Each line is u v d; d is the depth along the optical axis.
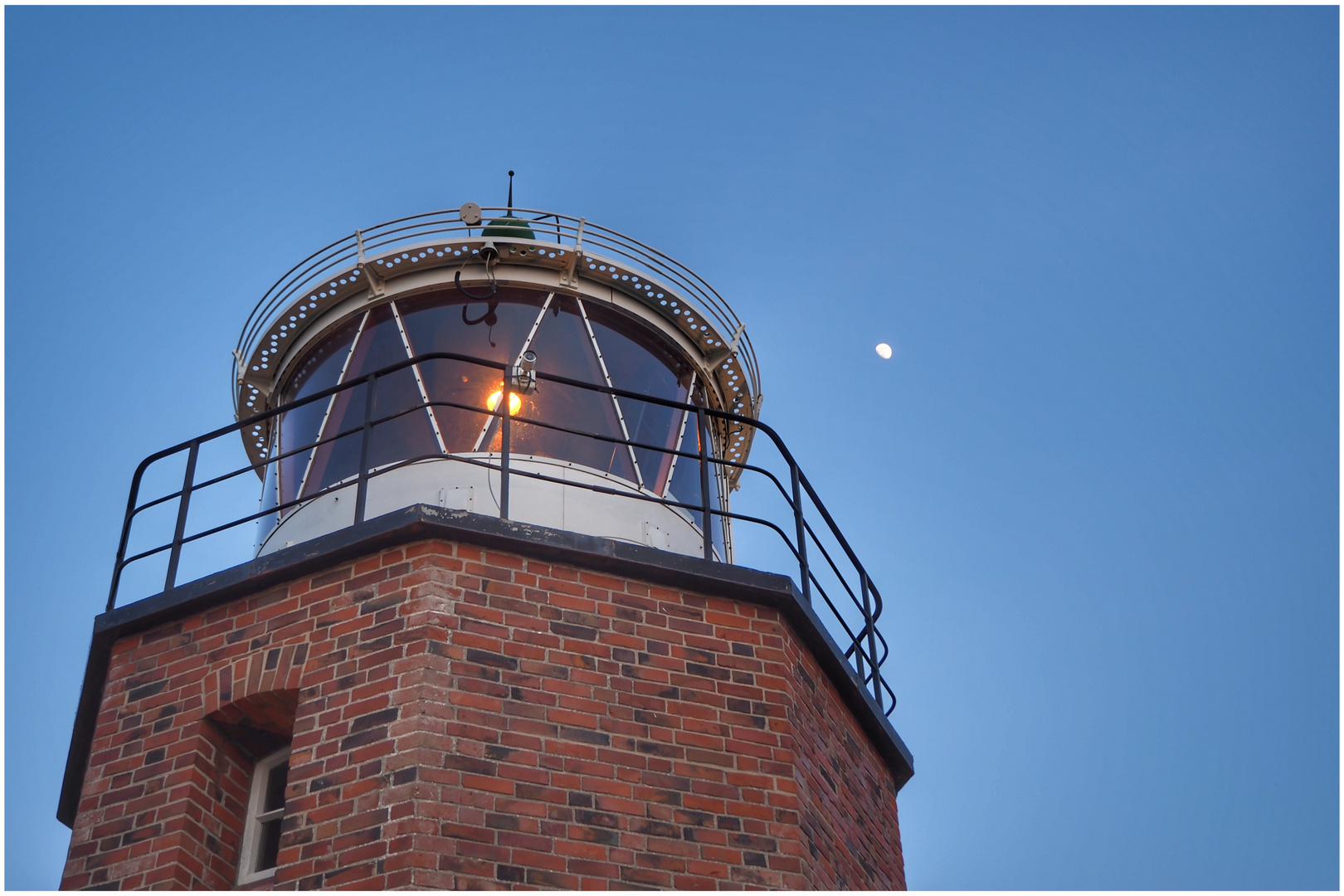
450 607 8.24
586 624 8.50
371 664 8.09
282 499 10.58
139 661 8.78
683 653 8.63
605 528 9.92
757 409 12.11
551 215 11.34
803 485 10.05
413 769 7.55
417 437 10.16
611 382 10.88
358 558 8.61
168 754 8.30
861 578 10.53
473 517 8.62
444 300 11.00
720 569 9.02
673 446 11.02
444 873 7.24
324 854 7.43
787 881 7.94
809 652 9.39
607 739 8.07
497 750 7.78
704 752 8.27
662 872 7.70
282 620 8.55
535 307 11.01
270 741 8.55
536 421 9.74
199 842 8.09
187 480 9.39
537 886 7.38
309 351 11.40
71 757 9.08
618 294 11.32
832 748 9.19
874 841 9.35
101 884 7.89
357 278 11.07
